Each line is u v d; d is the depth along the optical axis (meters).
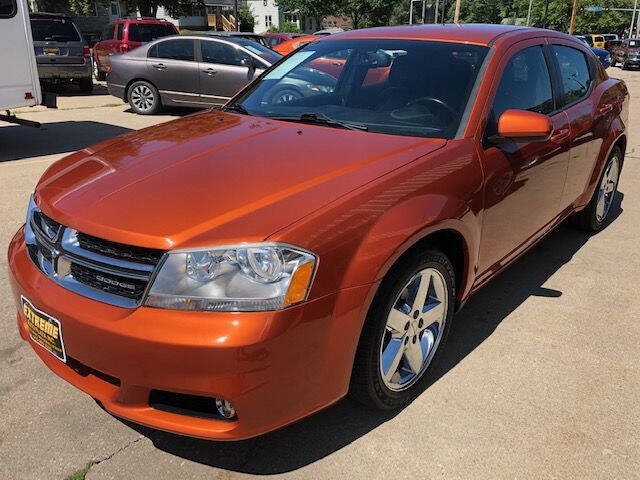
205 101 10.73
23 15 7.21
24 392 2.78
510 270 4.28
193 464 2.37
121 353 2.04
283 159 2.58
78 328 2.12
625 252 4.66
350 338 2.21
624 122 4.92
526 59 3.51
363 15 41.16
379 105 3.19
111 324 2.04
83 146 8.17
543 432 2.58
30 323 2.40
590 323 3.53
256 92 3.70
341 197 2.26
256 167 2.49
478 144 2.88
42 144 8.29
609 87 4.77
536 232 3.73
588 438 2.55
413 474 2.33
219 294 1.98
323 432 2.56
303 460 2.40
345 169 2.47
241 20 62.97
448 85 3.12
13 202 5.49
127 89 11.10
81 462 2.36
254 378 1.99
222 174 2.43
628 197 6.20
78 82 14.94
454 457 2.43
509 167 3.04
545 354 3.18
